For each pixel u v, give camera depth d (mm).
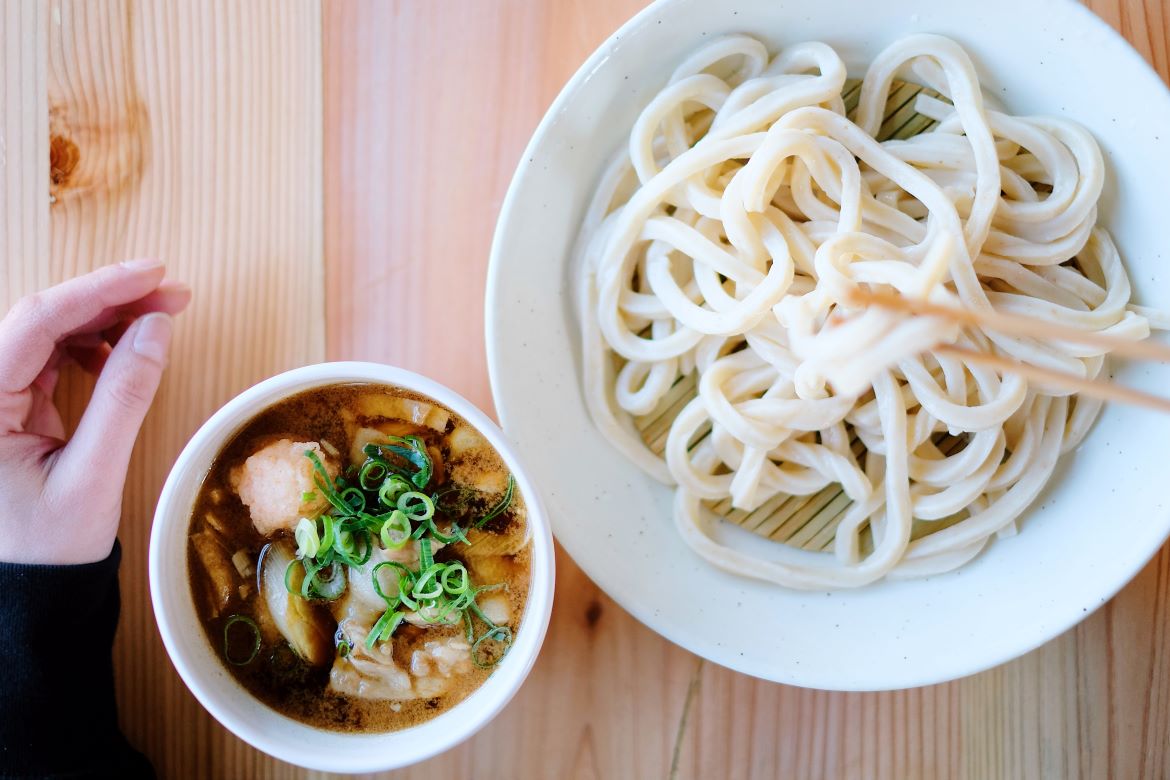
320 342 480
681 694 480
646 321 479
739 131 447
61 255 477
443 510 408
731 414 453
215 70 479
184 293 465
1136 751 479
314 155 481
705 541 465
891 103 469
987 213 432
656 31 433
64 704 435
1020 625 441
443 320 481
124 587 477
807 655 448
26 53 475
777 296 431
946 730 482
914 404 463
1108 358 449
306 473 394
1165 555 482
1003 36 437
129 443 433
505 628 406
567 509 451
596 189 470
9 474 428
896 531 455
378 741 400
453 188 481
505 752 480
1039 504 462
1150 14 469
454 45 480
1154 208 435
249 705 404
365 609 405
